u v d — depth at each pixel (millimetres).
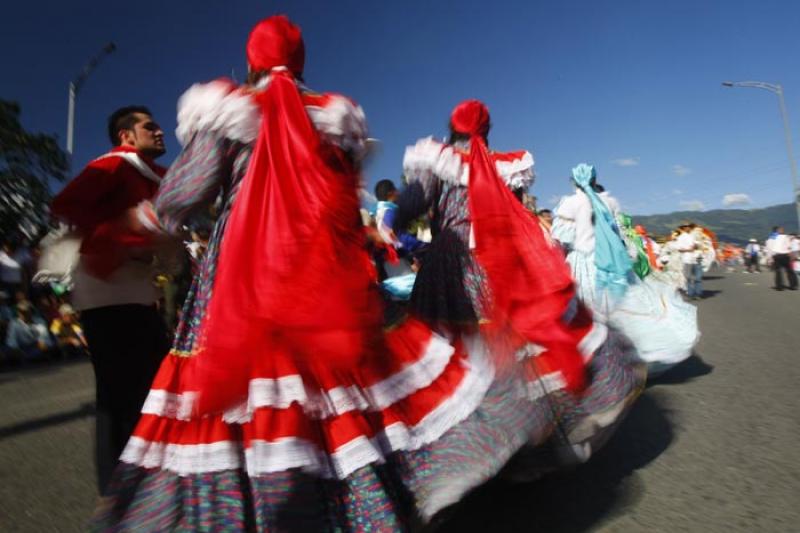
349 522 1890
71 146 17156
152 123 2734
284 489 1809
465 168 2965
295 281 1858
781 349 6297
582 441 2668
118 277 2508
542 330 2680
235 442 1869
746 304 11953
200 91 2023
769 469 3061
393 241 3699
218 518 1834
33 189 13438
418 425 2119
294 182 1948
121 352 2527
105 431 2516
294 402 1843
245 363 1829
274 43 2182
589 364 2777
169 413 1926
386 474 1995
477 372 2340
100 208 2463
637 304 4613
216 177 2014
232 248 1894
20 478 3469
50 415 4996
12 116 13664
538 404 2482
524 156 3402
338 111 2107
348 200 2020
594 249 4562
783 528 2486
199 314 1990
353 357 1930
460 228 2920
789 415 3908
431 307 2857
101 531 1858
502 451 2205
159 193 2047
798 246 21359
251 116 1992
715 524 2537
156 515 1848
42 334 8633
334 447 1900
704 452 3318
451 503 2047
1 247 9094
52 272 2627
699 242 14055
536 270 2789
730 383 4828
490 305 2727
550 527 2551
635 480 2986
